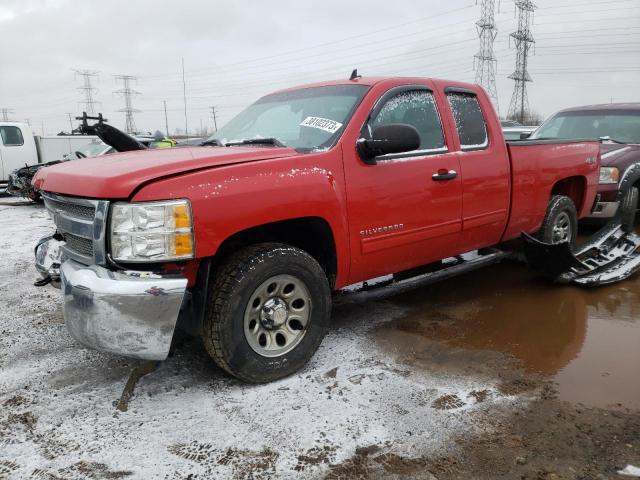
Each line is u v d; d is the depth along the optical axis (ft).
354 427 8.70
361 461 7.85
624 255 18.26
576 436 8.45
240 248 10.21
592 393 9.83
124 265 8.75
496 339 12.36
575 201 18.62
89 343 8.79
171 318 8.67
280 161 9.95
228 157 9.73
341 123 11.37
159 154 10.63
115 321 8.38
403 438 8.39
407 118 12.51
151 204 8.49
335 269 11.12
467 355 11.48
